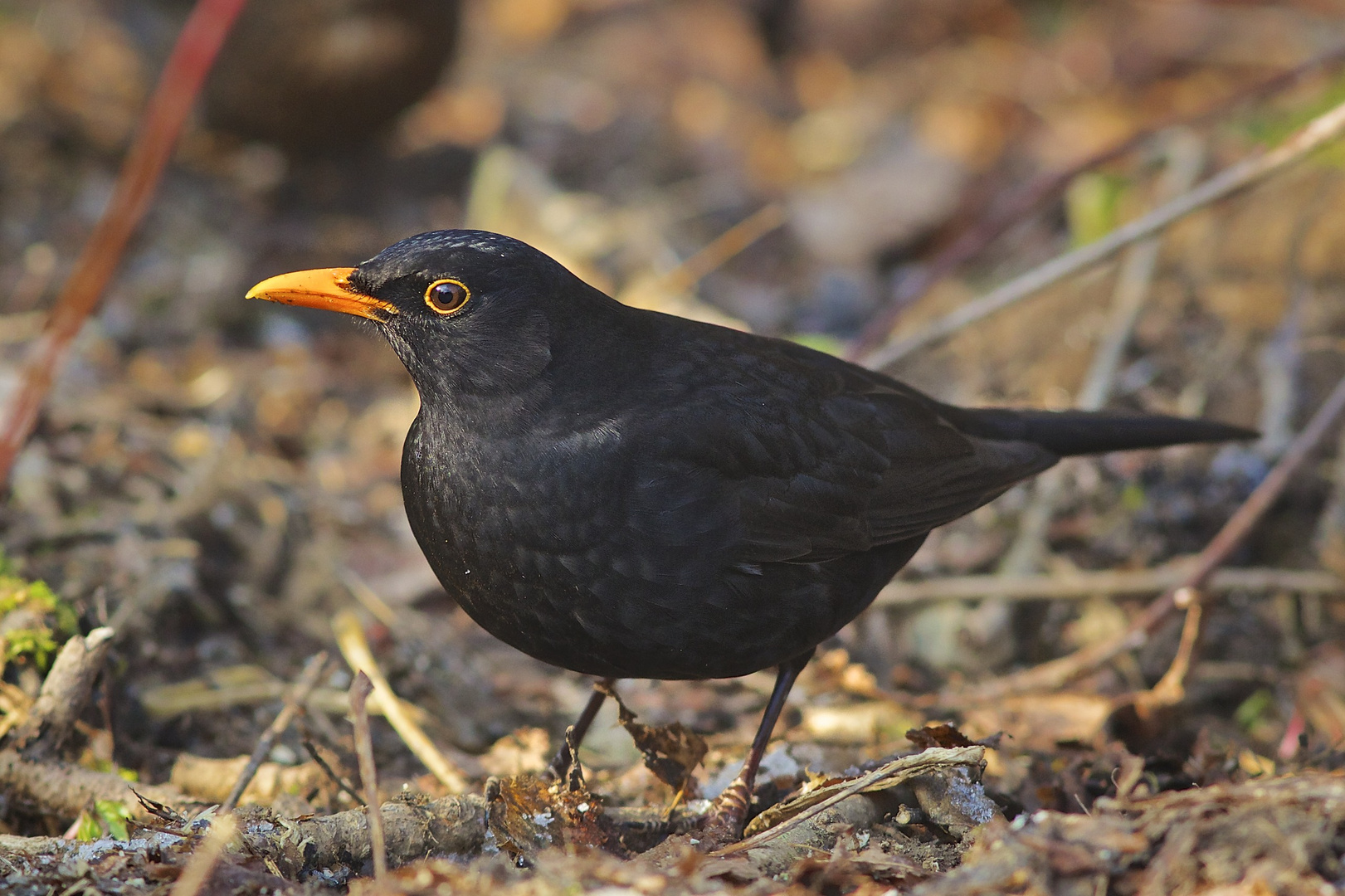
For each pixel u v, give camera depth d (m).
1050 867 5.35
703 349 7.50
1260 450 11.52
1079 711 9.05
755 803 7.59
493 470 6.91
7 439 8.85
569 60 19.95
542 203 15.29
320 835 6.19
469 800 6.49
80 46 17.52
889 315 11.43
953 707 9.12
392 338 7.11
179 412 12.45
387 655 9.76
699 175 17.22
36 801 7.27
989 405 12.41
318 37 14.88
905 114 18.75
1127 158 14.89
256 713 8.88
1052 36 20.31
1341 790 5.43
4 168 15.42
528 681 9.84
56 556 9.73
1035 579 10.63
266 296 7.04
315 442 12.64
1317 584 10.47
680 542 6.94
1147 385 12.30
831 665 9.46
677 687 9.68
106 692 8.05
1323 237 12.90
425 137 17.42
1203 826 5.37
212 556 10.38
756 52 20.52
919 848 6.34
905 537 7.86
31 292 13.59
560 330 6.99
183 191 15.57
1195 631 9.30
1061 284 13.29
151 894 5.64
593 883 5.53
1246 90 11.88
